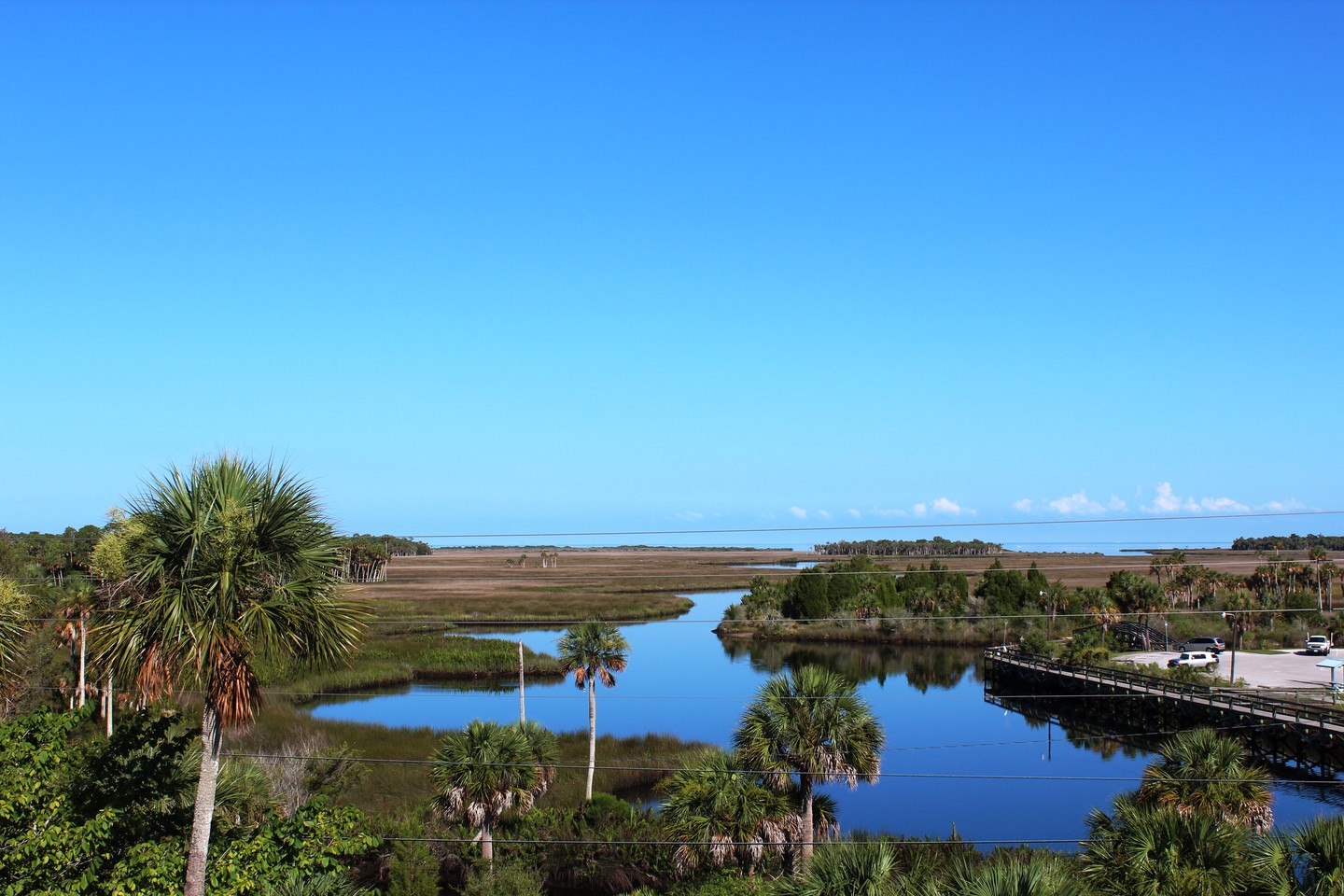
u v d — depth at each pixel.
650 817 32.34
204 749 13.87
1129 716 58.38
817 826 27.91
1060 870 18.34
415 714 55.16
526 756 30.59
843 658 84.31
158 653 13.31
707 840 25.48
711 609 126.56
